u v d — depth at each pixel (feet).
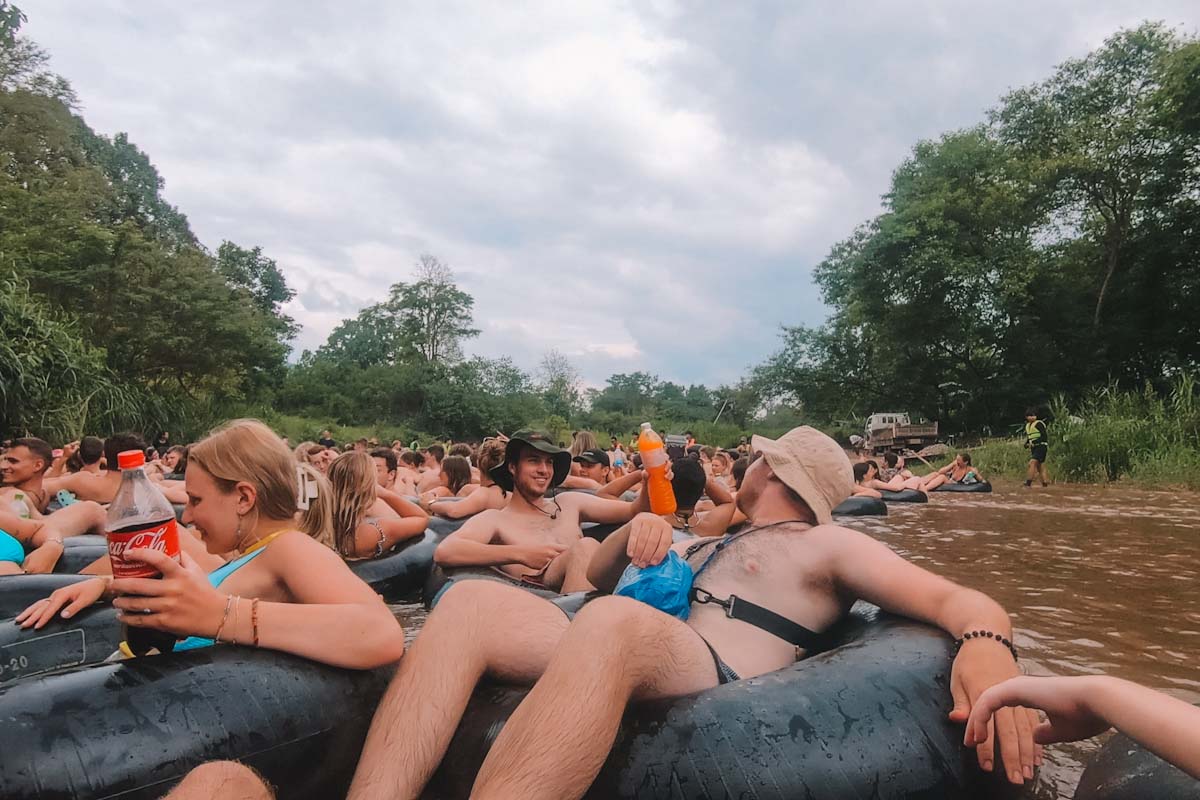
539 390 257.34
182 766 5.48
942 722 6.19
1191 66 90.63
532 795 5.20
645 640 6.12
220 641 6.38
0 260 68.59
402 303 220.02
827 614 7.81
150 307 92.07
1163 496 42.16
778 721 5.98
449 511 18.93
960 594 7.07
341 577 6.86
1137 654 11.60
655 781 5.73
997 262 106.83
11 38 84.17
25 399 47.57
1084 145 103.81
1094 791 5.89
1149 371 104.32
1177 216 99.55
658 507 8.83
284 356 153.99
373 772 5.83
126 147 171.94
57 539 13.55
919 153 118.52
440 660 6.39
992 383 110.73
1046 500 40.27
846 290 119.65
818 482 8.25
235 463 6.99
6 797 4.94
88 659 8.58
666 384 366.22
